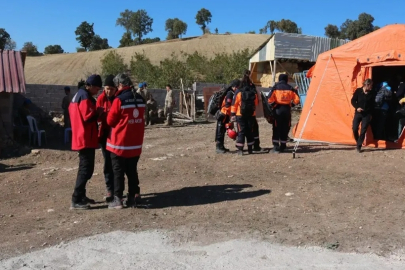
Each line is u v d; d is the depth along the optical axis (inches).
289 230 222.8
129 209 266.1
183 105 883.4
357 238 211.6
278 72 1148.5
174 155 448.8
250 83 405.4
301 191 291.7
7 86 492.4
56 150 499.2
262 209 257.1
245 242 208.1
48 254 199.9
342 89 438.9
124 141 257.1
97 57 2536.9
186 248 203.5
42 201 304.8
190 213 255.4
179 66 1512.1
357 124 400.5
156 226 233.8
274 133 412.8
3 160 455.5
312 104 422.0
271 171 349.1
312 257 192.1
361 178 320.5
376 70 493.0
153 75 1581.0
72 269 185.2
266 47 1133.7
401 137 409.7
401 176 322.7
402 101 416.5
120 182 265.4
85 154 267.6
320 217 242.1
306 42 1099.9
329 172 340.8
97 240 214.1
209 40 2957.7
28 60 2568.9
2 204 302.0
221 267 183.9
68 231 229.3
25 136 563.8
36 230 235.6
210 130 673.0
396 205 260.7
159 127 727.1
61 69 2284.7
